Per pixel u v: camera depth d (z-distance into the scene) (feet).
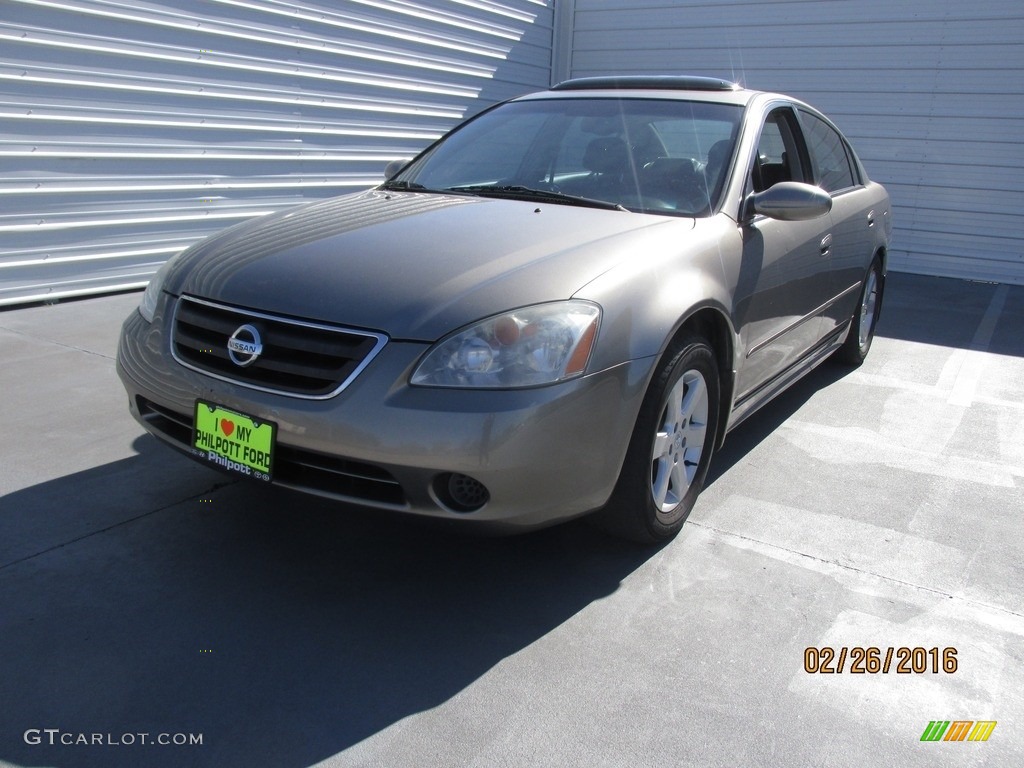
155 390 8.25
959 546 9.50
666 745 6.30
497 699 6.73
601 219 9.20
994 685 7.14
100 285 19.11
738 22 30.94
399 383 6.93
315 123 23.65
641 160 10.55
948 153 27.99
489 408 6.83
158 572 8.33
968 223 28.12
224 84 20.79
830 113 29.91
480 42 29.71
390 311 7.23
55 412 12.29
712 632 7.73
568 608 8.03
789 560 9.05
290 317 7.48
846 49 29.09
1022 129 26.66
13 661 6.92
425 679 6.95
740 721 6.60
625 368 7.59
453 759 6.08
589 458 7.44
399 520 7.30
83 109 17.88
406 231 8.79
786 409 14.08
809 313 12.38
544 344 7.08
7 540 8.77
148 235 19.85
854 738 6.46
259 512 9.59
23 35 16.55
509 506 7.09
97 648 7.14
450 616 7.83
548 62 34.17
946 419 13.75
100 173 18.51
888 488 10.98
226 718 6.41
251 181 22.12
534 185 10.67
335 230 9.01
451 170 11.51
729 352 9.51
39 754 5.96
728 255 9.36
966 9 26.76
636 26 33.06
